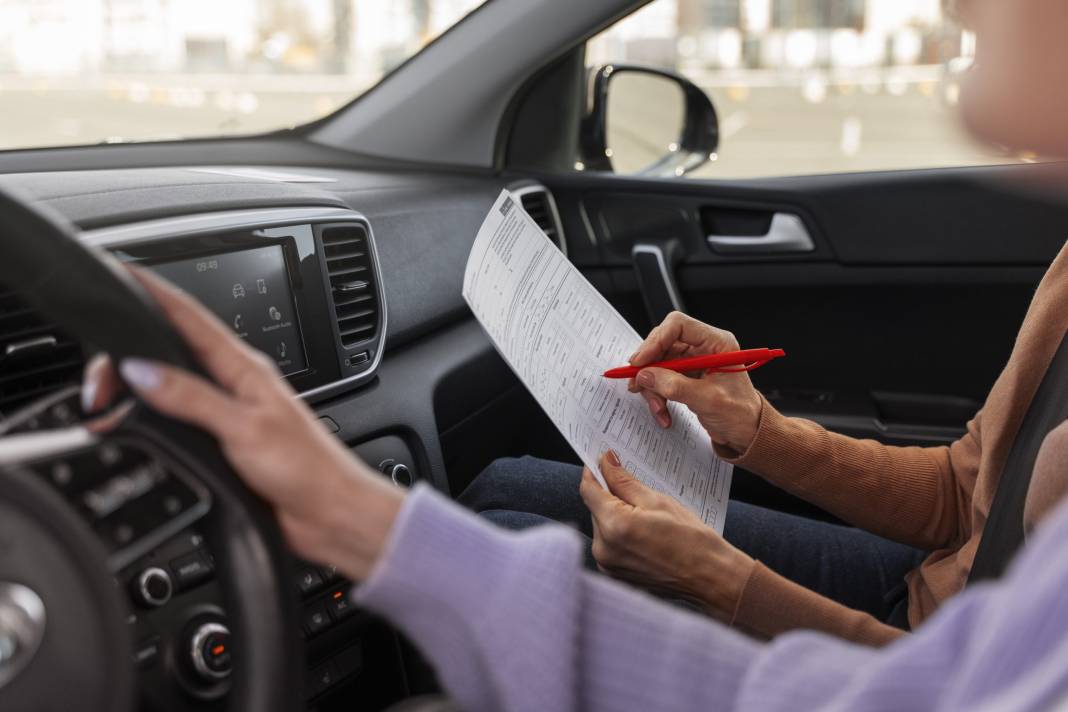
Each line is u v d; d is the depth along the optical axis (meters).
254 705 0.44
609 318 0.88
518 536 0.47
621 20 1.44
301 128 1.51
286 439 0.40
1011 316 1.45
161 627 0.61
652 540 0.73
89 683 0.42
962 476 0.92
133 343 0.39
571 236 1.57
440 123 1.47
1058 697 0.26
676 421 0.90
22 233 0.37
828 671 0.40
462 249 1.28
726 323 1.57
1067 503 0.31
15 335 0.69
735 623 0.74
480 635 0.43
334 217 0.96
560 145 1.58
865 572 1.00
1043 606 0.29
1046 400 0.79
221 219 0.84
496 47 1.44
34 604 0.40
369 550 0.43
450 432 1.20
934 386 1.51
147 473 0.43
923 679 0.34
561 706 0.43
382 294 1.02
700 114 1.66
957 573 0.86
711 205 1.51
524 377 0.74
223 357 0.40
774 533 1.03
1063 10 0.33
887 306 1.49
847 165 1.54
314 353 0.94
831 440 0.92
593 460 0.76
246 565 0.43
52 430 0.44
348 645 0.91
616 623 0.46
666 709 0.44
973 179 1.41
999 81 0.35
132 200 0.82
